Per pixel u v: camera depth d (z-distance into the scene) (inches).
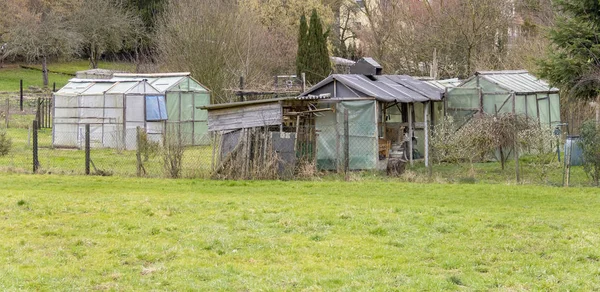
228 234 646.5
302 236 639.8
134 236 642.8
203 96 2012.8
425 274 511.2
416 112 1609.3
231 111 1264.8
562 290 475.2
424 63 2637.8
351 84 1362.0
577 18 1182.3
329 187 1008.2
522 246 599.2
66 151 1680.6
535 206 826.2
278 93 2122.3
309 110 1278.3
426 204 832.9
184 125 1961.1
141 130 1428.4
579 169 1252.5
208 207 791.1
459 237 634.8
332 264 544.1
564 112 1737.2
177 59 2500.0
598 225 688.4
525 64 2162.9
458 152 1262.3
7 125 2235.5
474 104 1529.3
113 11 3794.3
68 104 1819.6
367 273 514.0
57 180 1079.6
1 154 1486.2
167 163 1152.2
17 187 991.6
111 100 1817.2
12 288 474.3
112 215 743.7
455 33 2544.3
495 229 666.2
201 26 2445.9
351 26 3609.7
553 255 568.4
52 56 4084.6
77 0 3850.9
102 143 1811.0
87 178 1110.4
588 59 1166.3
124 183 1051.9
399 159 1230.3
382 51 2765.7
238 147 1124.5
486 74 1549.0
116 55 4138.8
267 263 550.9
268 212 761.6
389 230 661.9
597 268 527.2
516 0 2733.8
